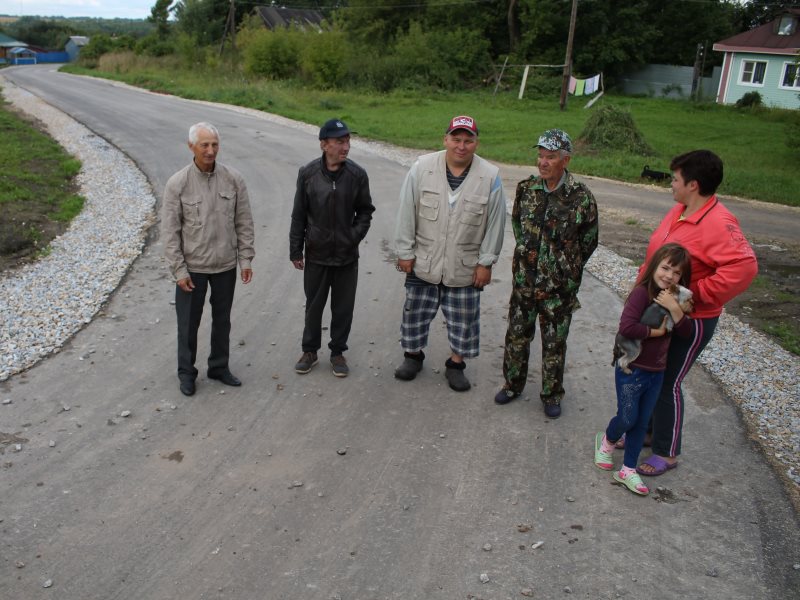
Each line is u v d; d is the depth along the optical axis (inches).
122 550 127.1
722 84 1396.4
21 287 263.1
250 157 551.5
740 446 167.9
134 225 353.7
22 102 903.1
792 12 1309.1
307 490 146.5
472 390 193.8
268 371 201.6
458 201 174.9
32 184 436.5
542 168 160.1
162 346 215.8
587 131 756.0
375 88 1333.7
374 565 125.1
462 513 140.5
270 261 302.8
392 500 144.0
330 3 2524.6
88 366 200.8
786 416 183.0
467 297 183.3
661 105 1342.3
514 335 176.6
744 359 220.4
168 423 171.8
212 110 905.5
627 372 143.5
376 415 178.5
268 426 171.8
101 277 275.7
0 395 182.9
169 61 1640.0
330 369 203.9
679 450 156.3
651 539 134.0
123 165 503.8
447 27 1689.2
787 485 152.6
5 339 215.8
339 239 184.2
